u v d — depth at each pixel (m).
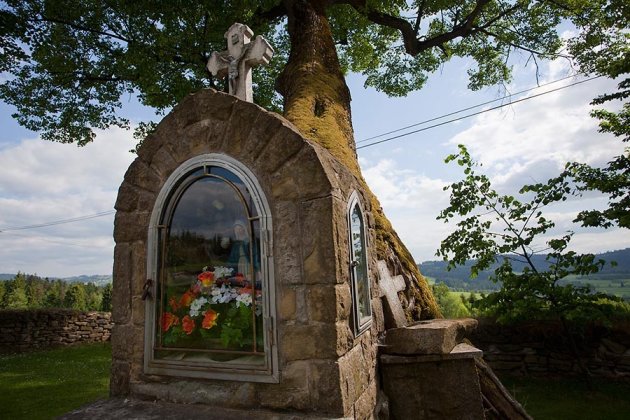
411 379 2.88
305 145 2.26
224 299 2.33
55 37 8.88
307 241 2.16
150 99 9.70
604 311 5.43
